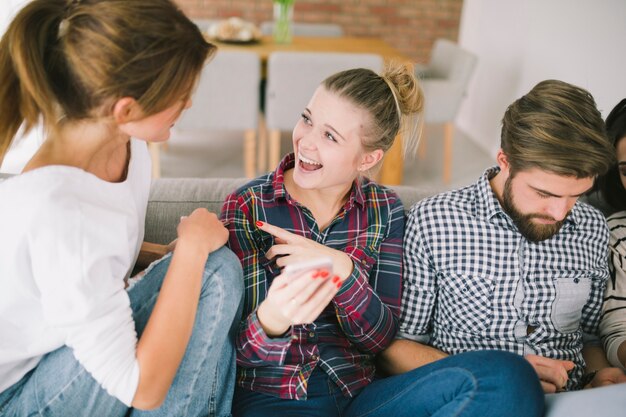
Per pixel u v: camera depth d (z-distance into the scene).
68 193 0.79
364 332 1.15
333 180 1.17
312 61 2.87
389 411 1.04
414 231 1.24
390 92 1.15
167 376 0.86
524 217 1.15
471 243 1.21
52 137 0.84
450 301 1.24
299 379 1.11
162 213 1.38
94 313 0.79
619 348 1.21
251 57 2.84
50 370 0.89
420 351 1.20
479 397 0.91
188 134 4.05
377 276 1.23
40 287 0.78
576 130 1.03
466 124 4.45
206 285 0.97
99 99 0.78
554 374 1.10
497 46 3.85
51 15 0.78
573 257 1.24
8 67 0.80
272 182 1.21
